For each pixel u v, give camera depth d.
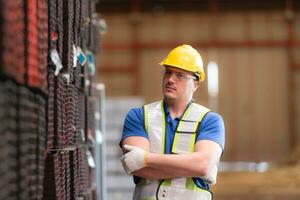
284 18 17.94
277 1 18.02
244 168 17.64
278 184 14.29
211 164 2.86
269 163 17.66
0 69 1.79
